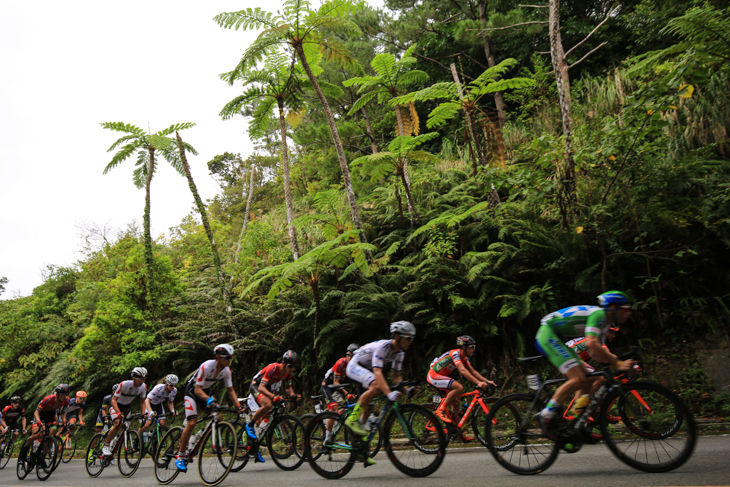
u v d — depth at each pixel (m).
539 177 9.13
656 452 3.96
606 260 8.93
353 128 19.53
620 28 18.52
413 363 10.86
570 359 4.13
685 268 8.98
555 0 11.23
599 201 9.19
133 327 15.35
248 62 12.62
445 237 11.30
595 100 13.91
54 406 9.19
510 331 10.03
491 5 19.12
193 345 13.69
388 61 13.95
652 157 9.05
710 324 8.33
